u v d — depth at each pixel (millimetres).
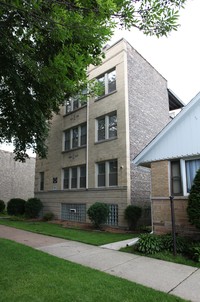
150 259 6172
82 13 3723
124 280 4527
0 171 23906
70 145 16500
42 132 9445
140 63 15031
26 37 5008
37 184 19016
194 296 3938
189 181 8062
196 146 7891
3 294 3727
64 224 13539
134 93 13883
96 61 5969
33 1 3559
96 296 3732
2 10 3965
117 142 12930
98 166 14016
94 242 8234
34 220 16031
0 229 11539
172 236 6992
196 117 8078
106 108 13977
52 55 5324
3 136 9492
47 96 7281
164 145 8734
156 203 8617
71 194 15375
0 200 21344
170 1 3719
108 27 4012
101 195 13211
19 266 5152
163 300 3668
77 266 5332
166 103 17594
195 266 5594
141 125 13906
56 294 3752
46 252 6840
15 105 7301
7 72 5867
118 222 11984
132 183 12250
